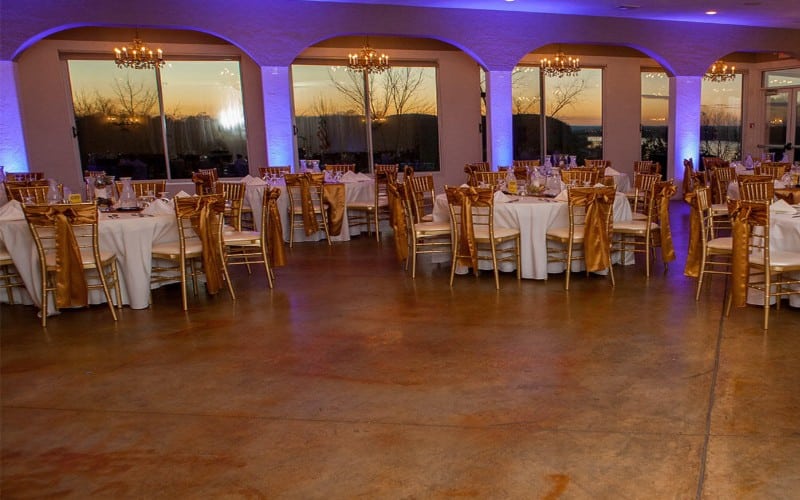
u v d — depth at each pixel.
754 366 3.48
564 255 5.81
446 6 9.77
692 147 11.82
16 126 8.49
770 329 4.10
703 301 4.81
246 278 6.09
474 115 12.50
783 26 11.91
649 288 5.24
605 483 2.41
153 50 10.48
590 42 10.81
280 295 5.39
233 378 3.56
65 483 2.54
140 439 2.88
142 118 10.83
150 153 10.95
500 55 10.26
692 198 5.04
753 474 2.44
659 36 11.17
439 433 2.84
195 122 11.06
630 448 2.65
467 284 5.58
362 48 11.00
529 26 10.32
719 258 6.54
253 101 11.14
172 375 3.63
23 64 9.94
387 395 3.26
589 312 4.60
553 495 2.35
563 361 3.65
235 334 4.35
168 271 5.53
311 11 9.27
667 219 5.84
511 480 2.45
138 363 3.84
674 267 6.04
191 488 2.48
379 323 4.51
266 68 9.22
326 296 5.32
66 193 5.85
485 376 3.47
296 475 2.54
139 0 8.48
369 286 5.64
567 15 10.51
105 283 4.74
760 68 14.29
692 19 11.12
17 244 4.83
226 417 3.08
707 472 2.46
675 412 2.96
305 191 7.90
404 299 5.15
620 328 4.21
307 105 11.68
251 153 11.27
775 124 14.33
